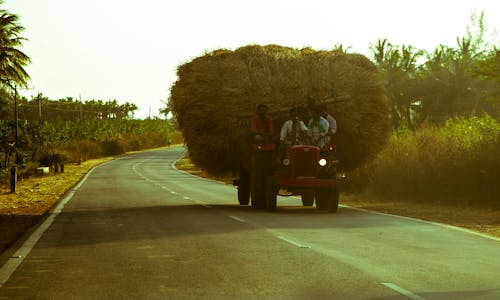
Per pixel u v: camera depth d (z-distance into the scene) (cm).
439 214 1800
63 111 17700
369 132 1994
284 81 1923
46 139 6562
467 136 2344
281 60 1967
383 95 2006
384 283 829
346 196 2505
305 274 891
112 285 829
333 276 877
